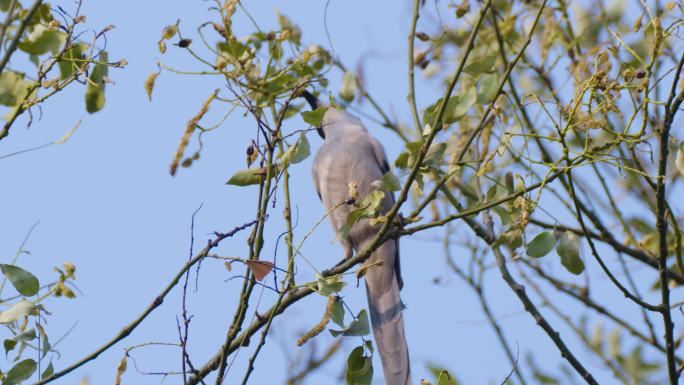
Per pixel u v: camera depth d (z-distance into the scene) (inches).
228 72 306.7
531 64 420.2
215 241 279.0
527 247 299.7
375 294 363.6
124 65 280.5
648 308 299.3
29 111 276.1
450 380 273.3
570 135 394.9
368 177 384.2
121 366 277.9
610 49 287.9
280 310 311.6
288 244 290.2
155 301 283.4
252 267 277.7
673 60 362.6
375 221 304.7
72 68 281.9
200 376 300.5
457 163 302.5
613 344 391.2
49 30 279.4
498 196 324.2
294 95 298.4
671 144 381.1
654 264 395.9
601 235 396.5
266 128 289.0
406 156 309.3
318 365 358.9
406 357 348.2
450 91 291.7
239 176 296.0
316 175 398.0
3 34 257.3
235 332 285.7
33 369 275.4
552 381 385.4
